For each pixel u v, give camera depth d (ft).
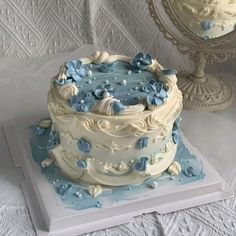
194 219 1.88
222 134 2.25
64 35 2.66
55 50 2.68
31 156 2.01
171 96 1.84
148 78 1.92
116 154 1.80
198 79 2.44
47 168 1.95
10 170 2.02
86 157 1.83
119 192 1.87
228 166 2.10
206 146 2.19
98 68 1.95
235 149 2.18
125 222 1.84
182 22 2.25
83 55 2.64
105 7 2.64
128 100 1.80
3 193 1.93
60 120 1.79
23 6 2.55
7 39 2.61
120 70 1.95
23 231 1.80
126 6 2.64
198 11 2.10
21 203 1.90
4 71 2.53
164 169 1.92
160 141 1.85
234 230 1.84
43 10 2.58
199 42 2.32
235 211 1.91
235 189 2.00
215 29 2.14
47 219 1.79
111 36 2.70
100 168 1.83
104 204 1.82
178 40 2.37
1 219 1.84
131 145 1.79
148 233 1.82
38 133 2.10
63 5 2.59
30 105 2.33
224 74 2.67
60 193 1.85
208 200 1.94
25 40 2.62
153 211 1.88
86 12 2.62
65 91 1.80
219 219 1.88
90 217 1.81
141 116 1.75
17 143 2.11
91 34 2.67
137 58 1.98
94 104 1.76
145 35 2.70
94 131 1.74
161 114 1.79
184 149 2.07
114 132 1.74
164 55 2.72
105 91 1.79
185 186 1.91
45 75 2.52
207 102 2.37
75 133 1.79
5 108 2.30
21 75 2.51
